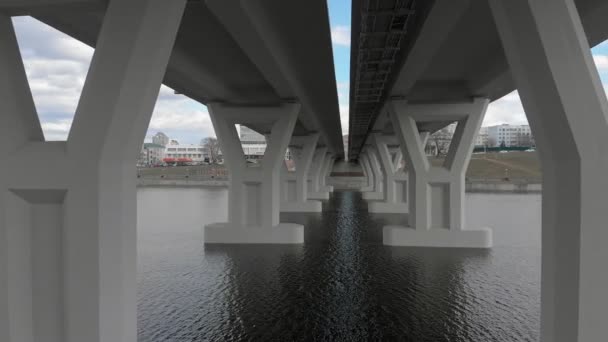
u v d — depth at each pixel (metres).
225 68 20.84
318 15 14.04
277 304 14.45
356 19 16.44
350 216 42.28
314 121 39.53
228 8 11.42
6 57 7.39
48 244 7.50
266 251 24.11
